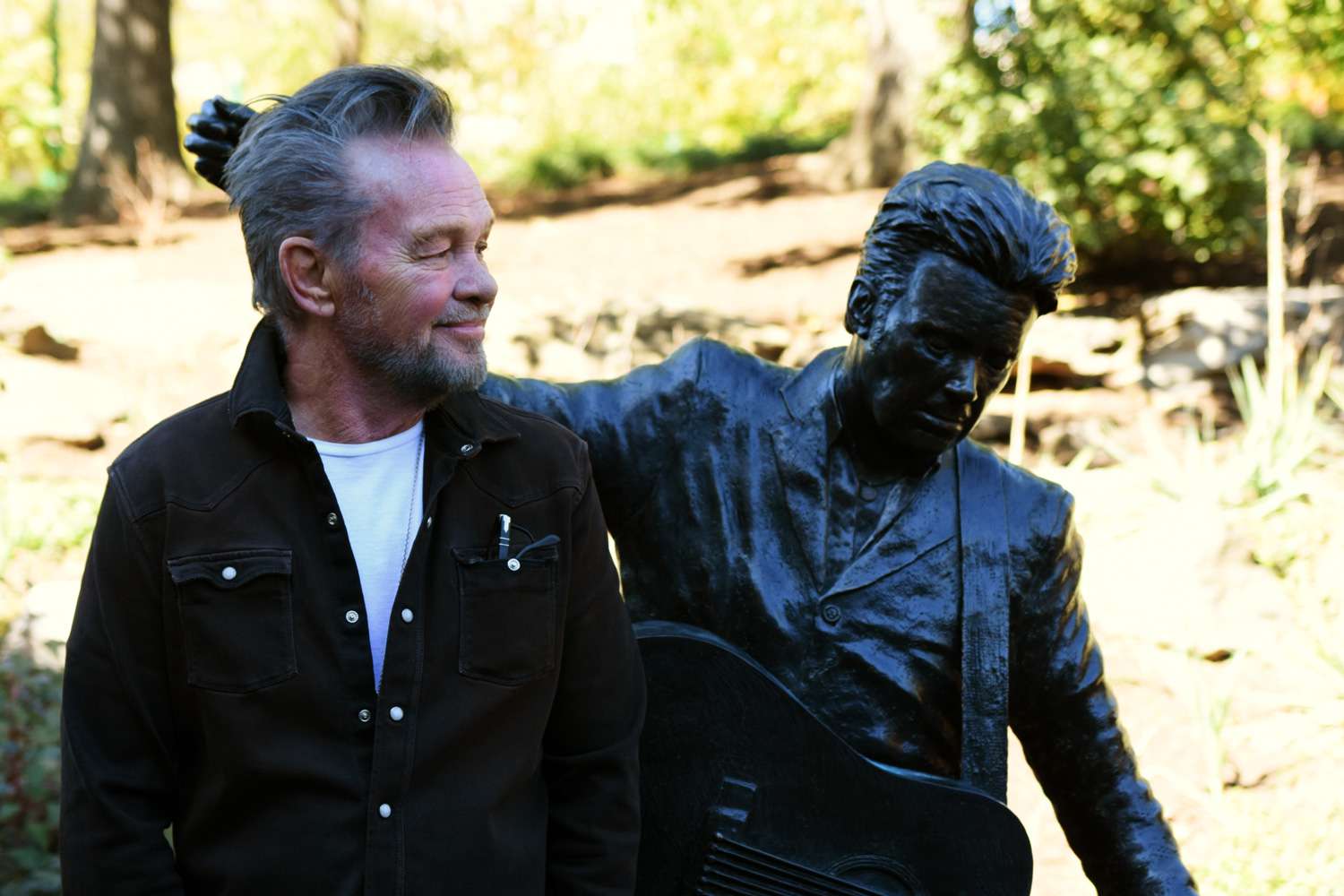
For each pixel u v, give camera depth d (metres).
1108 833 2.21
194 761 1.79
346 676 1.74
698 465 2.19
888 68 14.59
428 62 21.27
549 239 13.14
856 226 12.67
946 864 2.08
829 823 2.08
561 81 21.42
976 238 1.90
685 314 8.15
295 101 1.76
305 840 1.72
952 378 1.95
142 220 14.27
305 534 1.75
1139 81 9.03
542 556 1.82
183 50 26.62
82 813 1.74
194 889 1.79
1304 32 10.17
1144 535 4.82
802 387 2.18
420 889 1.74
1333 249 10.03
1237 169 8.83
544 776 1.96
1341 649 4.29
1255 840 3.64
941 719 2.15
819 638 2.13
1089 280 9.81
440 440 1.82
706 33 21.27
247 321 9.14
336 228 1.72
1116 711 2.23
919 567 2.13
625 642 1.96
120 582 1.73
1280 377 5.67
